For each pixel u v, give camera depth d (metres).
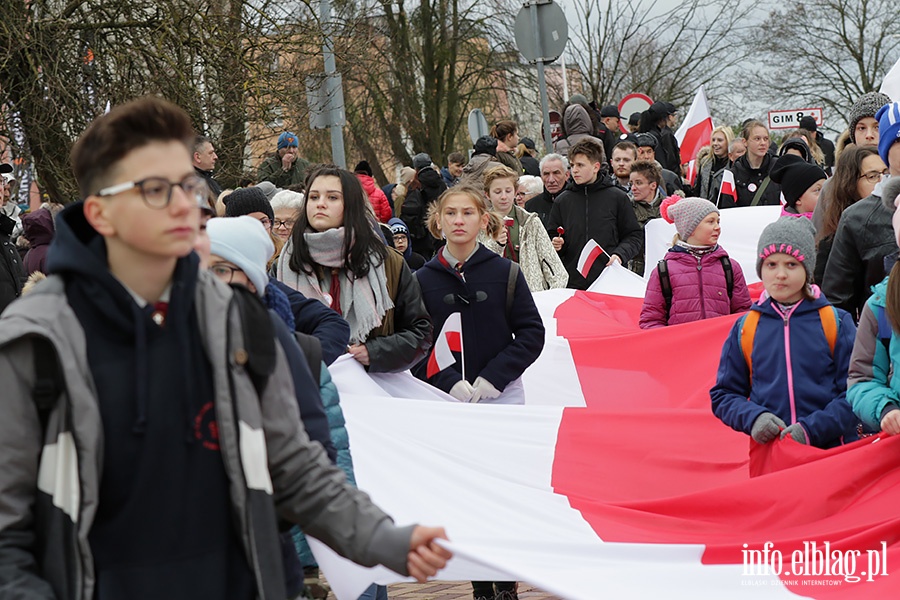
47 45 16.30
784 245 5.82
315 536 3.04
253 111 16.88
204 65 16.84
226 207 7.14
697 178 15.90
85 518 2.74
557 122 20.55
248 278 4.09
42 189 18.48
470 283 6.95
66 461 2.75
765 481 5.57
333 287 6.32
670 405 8.10
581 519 5.56
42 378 2.73
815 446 5.79
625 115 23.56
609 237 11.11
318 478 3.00
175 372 2.84
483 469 6.09
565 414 6.47
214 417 2.87
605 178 11.27
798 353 5.87
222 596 2.86
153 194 2.79
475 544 4.77
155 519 2.81
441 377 6.90
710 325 8.16
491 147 13.82
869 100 8.25
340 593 4.36
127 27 16.88
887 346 5.36
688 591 4.77
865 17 39.97
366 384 6.33
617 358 8.29
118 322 2.79
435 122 34.50
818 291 5.95
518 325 6.96
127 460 2.80
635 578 4.74
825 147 19.22
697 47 38.31
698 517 5.64
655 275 8.41
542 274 10.22
